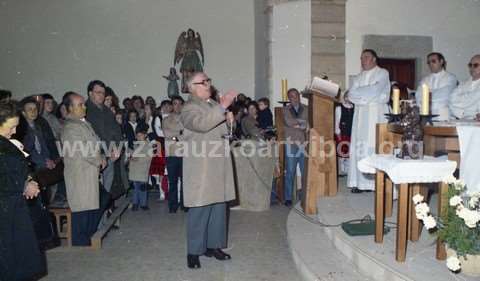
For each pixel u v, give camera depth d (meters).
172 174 6.20
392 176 3.03
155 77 11.02
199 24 10.93
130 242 4.84
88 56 10.98
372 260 3.13
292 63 8.07
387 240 3.51
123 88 11.02
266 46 8.38
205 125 3.74
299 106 6.59
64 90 11.01
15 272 3.07
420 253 3.23
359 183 5.21
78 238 4.63
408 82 8.12
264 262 4.11
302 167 6.45
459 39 8.02
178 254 4.40
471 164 3.11
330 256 3.68
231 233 5.10
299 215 4.95
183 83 10.84
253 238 4.89
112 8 10.95
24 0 10.88
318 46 7.96
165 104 8.16
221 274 3.83
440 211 3.02
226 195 4.04
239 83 10.99
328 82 4.84
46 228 4.00
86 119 5.07
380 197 3.42
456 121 3.91
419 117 3.21
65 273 3.91
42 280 3.75
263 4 8.91
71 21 10.95
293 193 6.52
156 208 6.55
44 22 10.93
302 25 8.02
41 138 5.09
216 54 10.97
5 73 10.95
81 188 4.46
